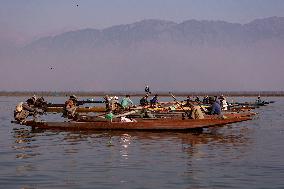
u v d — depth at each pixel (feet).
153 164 81.56
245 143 114.01
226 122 137.08
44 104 178.50
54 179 68.54
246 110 243.81
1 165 80.28
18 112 144.66
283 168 77.51
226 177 70.03
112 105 165.78
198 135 132.98
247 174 72.33
